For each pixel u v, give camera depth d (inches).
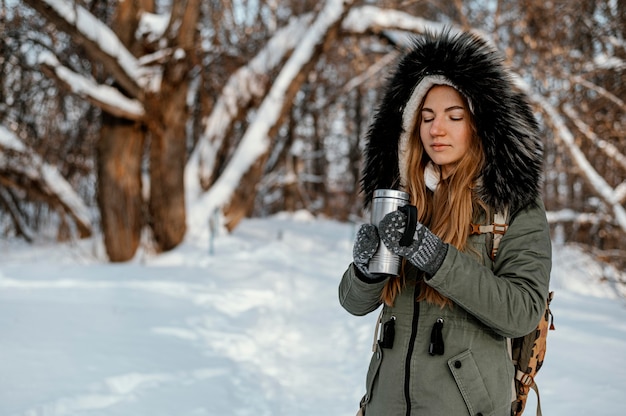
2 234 632.4
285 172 1122.7
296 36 609.0
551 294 82.7
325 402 194.7
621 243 518.3
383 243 73.7
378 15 577.9
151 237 540.7
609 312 325.4
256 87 607.5
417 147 86.8
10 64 518.3
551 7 500.4
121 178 517.7
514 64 503.2
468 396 74.3
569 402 169.9
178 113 524.4
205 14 579.2
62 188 560.7
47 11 432.5
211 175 612.7
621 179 549.3
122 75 479.5
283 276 412.2
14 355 193.3
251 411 176.4
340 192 1279.5
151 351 213.3
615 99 467.5
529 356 80.6
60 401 155.5
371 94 1033.5
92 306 287.6
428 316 77.7
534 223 77.4
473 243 78.2
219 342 240.2
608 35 496.4
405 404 77.2
